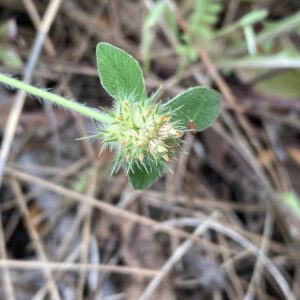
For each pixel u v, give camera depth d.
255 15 0.11
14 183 0.11
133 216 0.11
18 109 0.10
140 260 0.11
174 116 0.07
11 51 0.11
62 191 0.11
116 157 0.07
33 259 0.11
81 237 0.11
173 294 0.11
